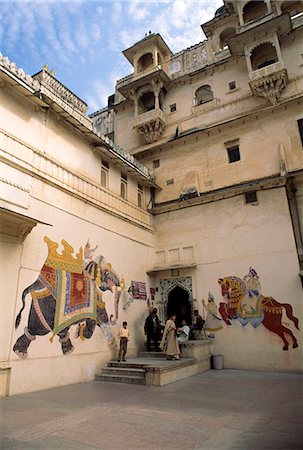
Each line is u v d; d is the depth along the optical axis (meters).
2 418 5.19
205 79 15.08
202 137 14.09
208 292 11.97
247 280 11.28
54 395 6.93
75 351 8.73
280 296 10.55
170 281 12.97
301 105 12.25
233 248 11.88
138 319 11.78
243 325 10.95
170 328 9.93
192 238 12.98
